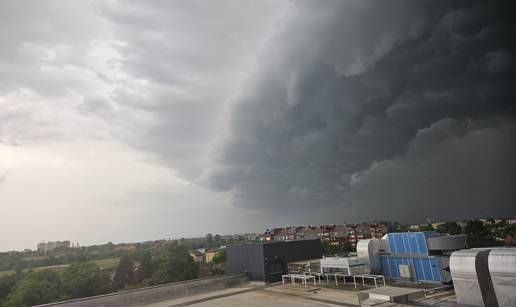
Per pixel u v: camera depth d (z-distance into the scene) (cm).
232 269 2959
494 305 1108
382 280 2141
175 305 2052
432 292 1666
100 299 2038
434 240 1891
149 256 7156
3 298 5175
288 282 2561
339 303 1672
